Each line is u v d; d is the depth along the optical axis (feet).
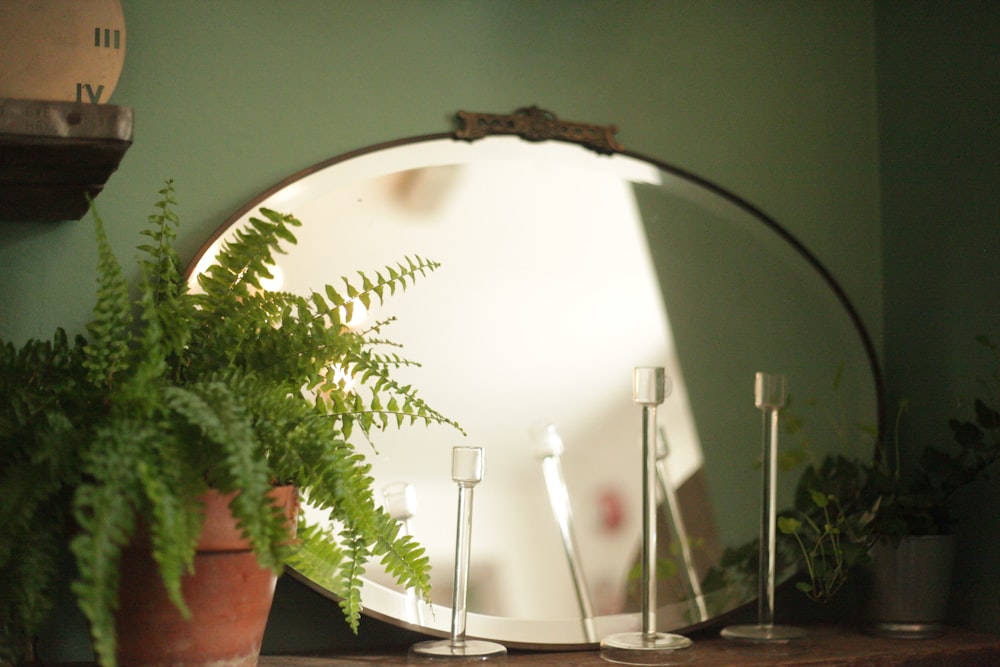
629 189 5.22
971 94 5.32
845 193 5.86
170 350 3.45
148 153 4.53
